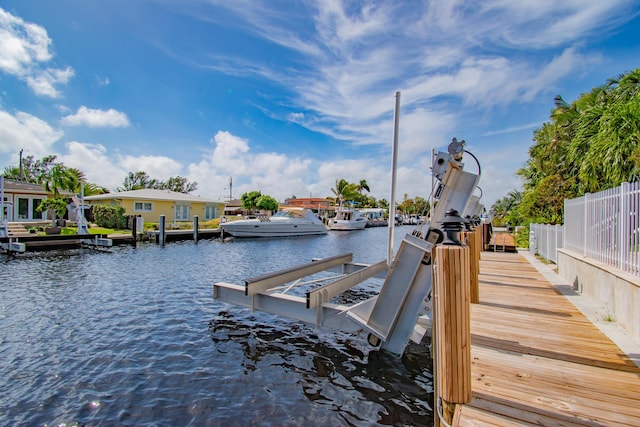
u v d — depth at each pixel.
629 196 3.77
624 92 7.31
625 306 3.59
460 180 3.55
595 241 4.91
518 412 2.04
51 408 3.09
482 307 4.50
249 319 5.61
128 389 3.41
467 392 1.83
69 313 5.96
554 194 11.98
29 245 14.93
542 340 3.28
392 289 3.80
